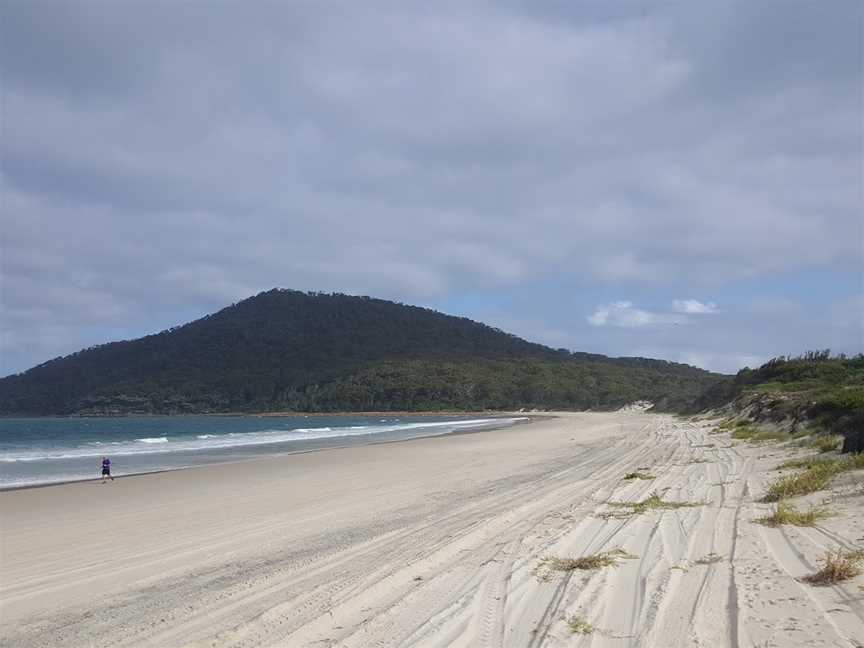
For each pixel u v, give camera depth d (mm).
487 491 15000
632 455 23172
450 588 6738
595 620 5539
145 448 40469
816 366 51375
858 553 6824
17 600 7336
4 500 16156
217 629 5941
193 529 11500
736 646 4793
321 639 5520
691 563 7113
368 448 34469
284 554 9117
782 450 18734
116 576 8281
